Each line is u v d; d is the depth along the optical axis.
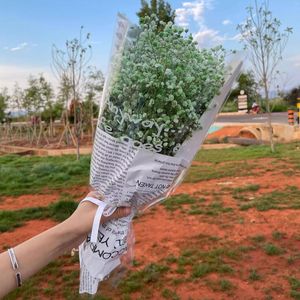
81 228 1.31
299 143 13.09
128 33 1.38
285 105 30.06
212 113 1.40
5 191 7.59
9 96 31.41
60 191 7.47
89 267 1.41
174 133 1.32
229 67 1.43
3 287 1.17
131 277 3.55
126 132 1.31
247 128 15.95
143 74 1.27
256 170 8.46
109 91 1.35
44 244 1.24
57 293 3.39
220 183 7.38
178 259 3.91
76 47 13.25
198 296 3.23
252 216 5.23
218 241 4.38
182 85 1.30
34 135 19.39
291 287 3.31
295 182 7.09
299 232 4.57
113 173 1.34
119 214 1.38
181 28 1.35
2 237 4.96
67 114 16.89
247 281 3.45
